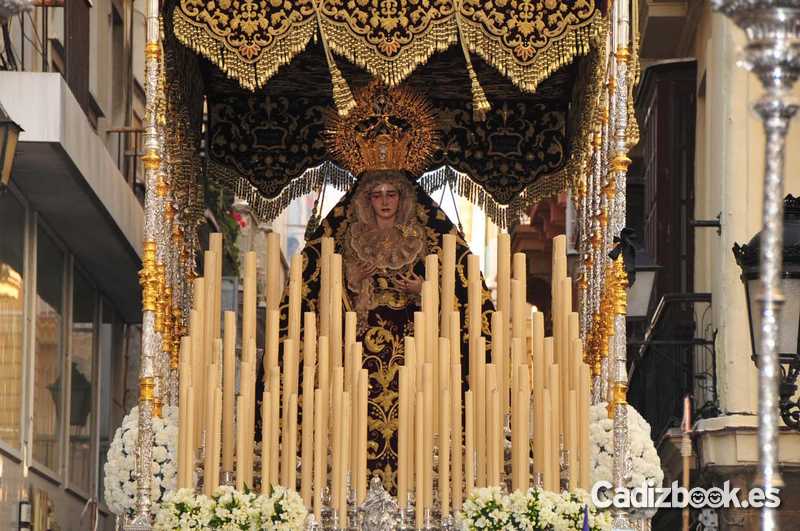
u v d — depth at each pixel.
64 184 42.19
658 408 48.06
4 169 33.09
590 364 35.06
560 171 39.41
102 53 51.16
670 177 51.72
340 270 31.88
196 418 31.14
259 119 39.47
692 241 51.25
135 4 58.72
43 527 44.75
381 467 33.19
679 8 52.00
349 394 31.00
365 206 35.91
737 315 42.84
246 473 30.66
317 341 32.88
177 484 30.73
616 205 32.97
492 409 30.75
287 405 30.92
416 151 37.62
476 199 39.62
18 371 42.78
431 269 31.78
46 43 42.38
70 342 48.88
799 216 31.64
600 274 34.16
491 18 32.47
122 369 57.81
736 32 43.31
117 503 31.52
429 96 39.41
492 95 39.34
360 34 32.44
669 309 49.28
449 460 31.06
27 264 43.66
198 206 37.91
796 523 41.47
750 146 43.28
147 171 32.06
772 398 16.80
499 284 32.16
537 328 31.41
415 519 30.78
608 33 34.09
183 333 35.34
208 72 38.25
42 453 45.62
